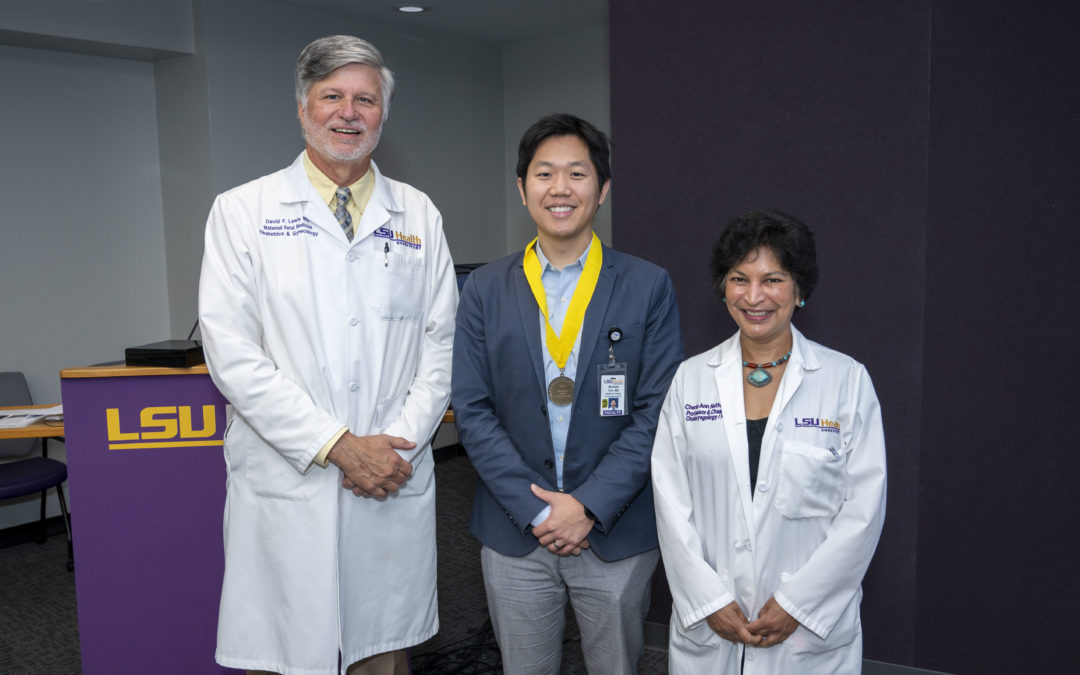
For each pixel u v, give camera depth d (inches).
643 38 104.3
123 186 173.6
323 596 72.7
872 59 93.7
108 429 87.7
